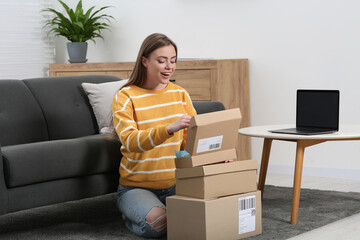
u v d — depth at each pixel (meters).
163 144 2.49
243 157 4.34
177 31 4.81
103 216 2.89
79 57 5.07
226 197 2.22
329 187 3.61
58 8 5.56
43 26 5.53
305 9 4.09
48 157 2.44
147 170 2.48
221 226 2.20
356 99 3.90
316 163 4.10
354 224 2.60
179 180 2.31
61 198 2.52
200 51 4.69
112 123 2.65
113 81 3.46
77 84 3.31
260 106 4.36
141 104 2.50
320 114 2.82
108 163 2.66
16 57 5.44
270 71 4.30
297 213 2.59
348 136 2.53
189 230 2.21
